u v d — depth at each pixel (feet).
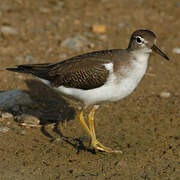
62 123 43.14
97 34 64.75
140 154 37.37
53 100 47.55
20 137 39.83
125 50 37.42
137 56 36.50
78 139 40.06
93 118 40.45
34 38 61.57
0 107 44.88
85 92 36.70
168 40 63.87
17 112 44.52
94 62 36.55
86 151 37.99
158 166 35.45
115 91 36.17
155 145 38.93
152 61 58.03
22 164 35.22
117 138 40.27
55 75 38.37
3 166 34.78
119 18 70.74
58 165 35.32
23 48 58.34
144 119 43.86
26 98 46.39
